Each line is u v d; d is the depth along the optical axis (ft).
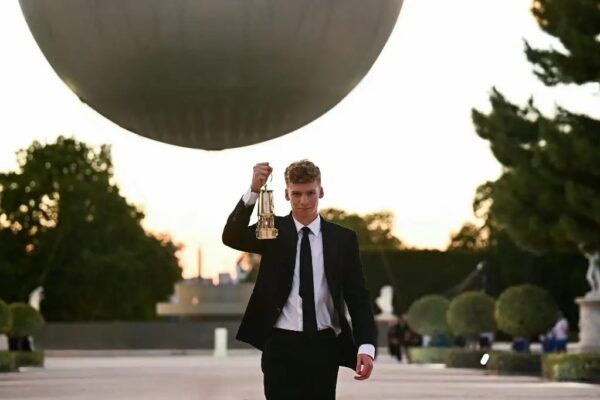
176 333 262.06
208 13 39.99
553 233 138.51
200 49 40.47
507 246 296.51
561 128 136.26
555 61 133.39
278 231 33.78
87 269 321.73
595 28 134.10
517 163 147.84
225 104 41.88
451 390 105.70
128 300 327.47
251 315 34.04
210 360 201.67
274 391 33.68
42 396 96.78
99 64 41.42
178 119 42.73
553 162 132.57
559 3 132.77
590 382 122.52
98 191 329.31
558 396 97.35
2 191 328.08
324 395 33.78
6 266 321.52
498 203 145.48
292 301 33.71
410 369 159.02
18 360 162.91
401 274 295.07
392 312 294.66
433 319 204.64
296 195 33.58
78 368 160.66
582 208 130.31
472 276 294.87
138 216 352.28
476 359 164.25
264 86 41.45
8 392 103.09
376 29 41.73
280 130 43.65
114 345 262.06
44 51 42.68
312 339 33.65
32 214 327.47
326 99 42.57
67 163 335.26
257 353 248.73
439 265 295.28
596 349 156.97
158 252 360.28
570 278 295.28
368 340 33.71
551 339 188.44
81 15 40.55
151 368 159.22
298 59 41.11
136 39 40.47
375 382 118.73
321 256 33.86
